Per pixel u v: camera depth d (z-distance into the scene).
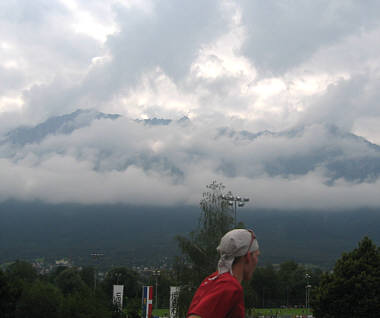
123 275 128.50
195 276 43.59
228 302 3.26
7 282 45.59
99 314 57.91
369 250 41.94
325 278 42.53
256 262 3.66
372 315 39.09
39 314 51.66
